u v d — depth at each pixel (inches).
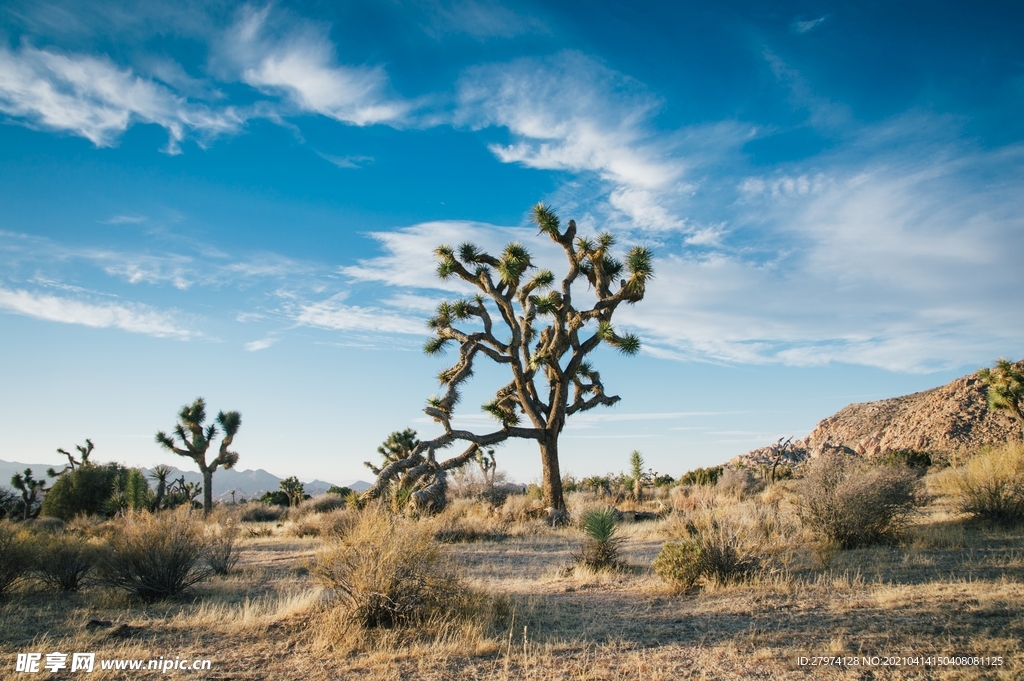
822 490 414.6
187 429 1284.4
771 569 315.9
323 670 209.0
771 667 196.7
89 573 387.9
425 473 722.2
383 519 291.1
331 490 1338.6
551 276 840.9
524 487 1058.1
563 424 828.0
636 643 230.8
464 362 810.2
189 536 358.9
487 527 625.0
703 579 322.7
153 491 1155.9
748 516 403.5
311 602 285.6
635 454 1087.6
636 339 775.7
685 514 523.5
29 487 1264.8
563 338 797.9
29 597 346.3
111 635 253.0
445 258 812.0
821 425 2645.2
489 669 206.5
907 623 226.4
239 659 221.8
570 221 808.3
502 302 793.6
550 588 348.2
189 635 252.8
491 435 772.6
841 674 186.7
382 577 259.8
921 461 986.1
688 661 207.6
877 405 2586.1
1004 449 500.7
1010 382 1107.3
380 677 201.2
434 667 209.0
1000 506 416.2
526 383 814.5
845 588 287.0
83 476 1226.6
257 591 357.1
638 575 373.4
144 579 337.7
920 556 345.1
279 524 917.8
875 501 393.4
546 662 211.9
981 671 179.6
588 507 705.6
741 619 253.0
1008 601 239.5
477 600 272.7
